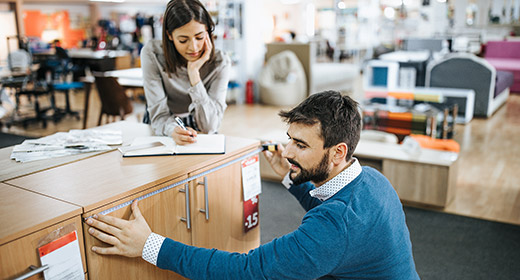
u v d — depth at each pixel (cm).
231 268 126
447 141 446
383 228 129
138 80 609
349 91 969
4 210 124
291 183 183
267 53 901
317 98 131
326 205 128
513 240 318
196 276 129
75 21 1224
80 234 127
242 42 838
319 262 122
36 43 1034
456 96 684
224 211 186
